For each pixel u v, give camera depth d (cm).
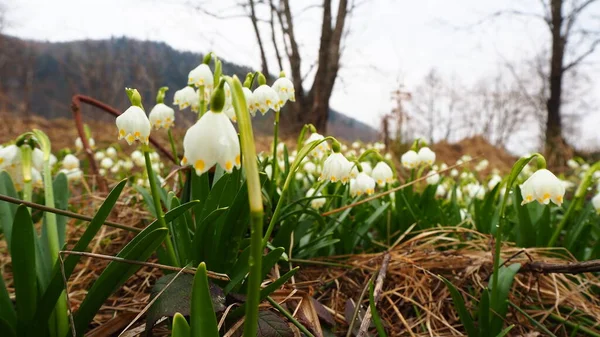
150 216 41
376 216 40
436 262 34
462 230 38
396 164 135
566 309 31
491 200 43
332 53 224
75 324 21
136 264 20
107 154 84
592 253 37
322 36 232
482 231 44
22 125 214
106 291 21
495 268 25
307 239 38
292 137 203
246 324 15
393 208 47
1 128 205
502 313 26
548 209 39
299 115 239
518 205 38
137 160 72
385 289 33
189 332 16
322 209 42
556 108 288
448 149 270
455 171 108
